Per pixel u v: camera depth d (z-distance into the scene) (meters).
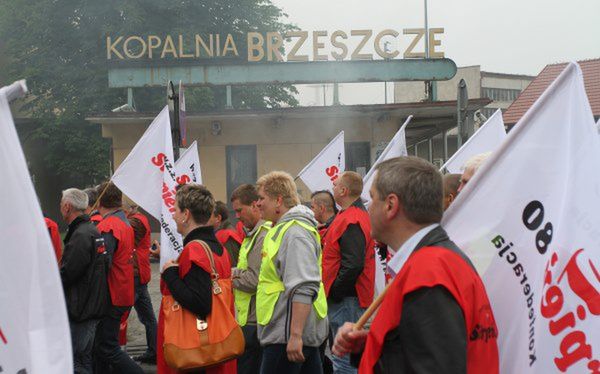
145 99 30.61
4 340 2.15
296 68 20.77
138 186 6.96
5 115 2.17
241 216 5.61
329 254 5.74
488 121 6.60
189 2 30.23
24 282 2.15
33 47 31.55
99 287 5.84
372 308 2.53
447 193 3.84
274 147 20.25
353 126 20.28
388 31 21.00
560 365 2.35
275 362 4.54
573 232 2.38
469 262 2.24
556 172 2.47
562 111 2.47
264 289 4.57
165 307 4.35
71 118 30.98
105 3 30.23
